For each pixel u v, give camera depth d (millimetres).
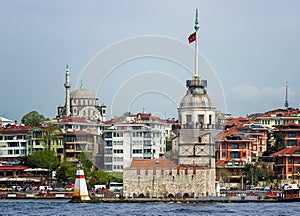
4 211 149625
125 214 135500
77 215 135375
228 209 148875
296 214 137250
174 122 168125
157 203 167250
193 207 154375
